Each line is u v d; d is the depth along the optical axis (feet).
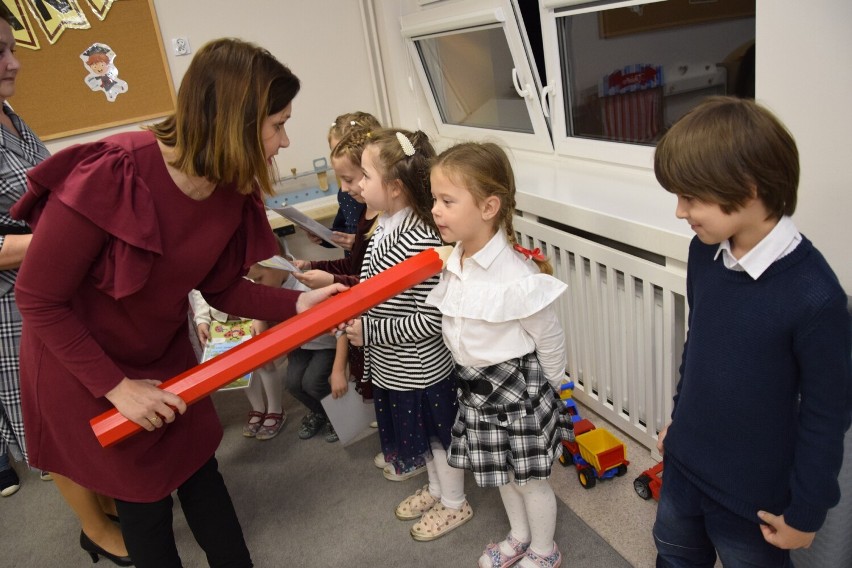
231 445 7.41
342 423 5.85
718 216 2.82
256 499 6.40
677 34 5.57
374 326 4.69
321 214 9.23
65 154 3.36
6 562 6.04
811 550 3.80
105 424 3.66
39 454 4.19
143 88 9.30
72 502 5.36
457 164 3.97
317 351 6.82
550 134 7.66
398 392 5.05
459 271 4.28
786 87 4.03
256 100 3.28
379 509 6.00
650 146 6.30
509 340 4.25
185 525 6.18
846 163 3.84
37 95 8.85
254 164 3.43
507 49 7.66
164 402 3.65
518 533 4.99
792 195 2.81
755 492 3.20
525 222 6.55
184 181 3.64
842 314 2.74
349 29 10.00
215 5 9.27
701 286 3.23
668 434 3.64
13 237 4.64
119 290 3.51
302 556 5.56
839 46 3.69
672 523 3.76
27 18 8.52
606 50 6.39
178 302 4.01
